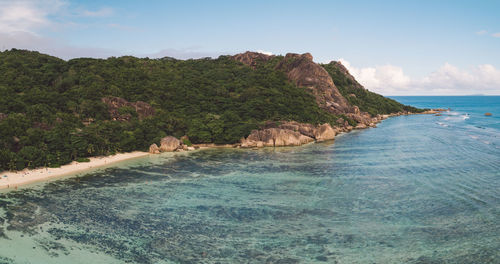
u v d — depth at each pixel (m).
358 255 29.11
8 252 29.00
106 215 38.06
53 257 28.31
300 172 58.34
